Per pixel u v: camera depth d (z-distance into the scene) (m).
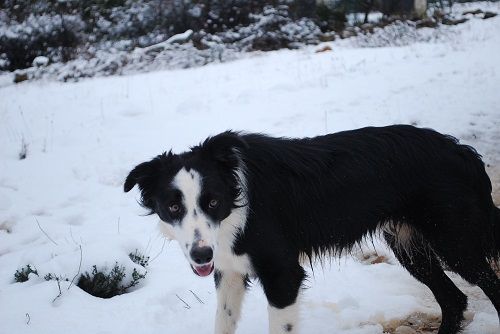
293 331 4.01
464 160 4.27
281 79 11.36
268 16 17.86
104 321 4.67
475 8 20.42
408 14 19.27
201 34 17.22
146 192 4.00
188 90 11.16
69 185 7.54
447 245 4.20
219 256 4.06
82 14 18.75
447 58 11.81
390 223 4.35
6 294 5.06
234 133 4.00
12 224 6.76
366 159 4.19
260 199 3.98
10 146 8.77
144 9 18.70
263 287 4.05
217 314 4.33
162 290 5.11
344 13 19.05
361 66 11.79
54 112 10.27
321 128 8.43
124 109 9.97
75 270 5.24
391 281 5.18
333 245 4.30
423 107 8.93
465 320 4.47
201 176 3.74
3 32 17.17
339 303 4.81
